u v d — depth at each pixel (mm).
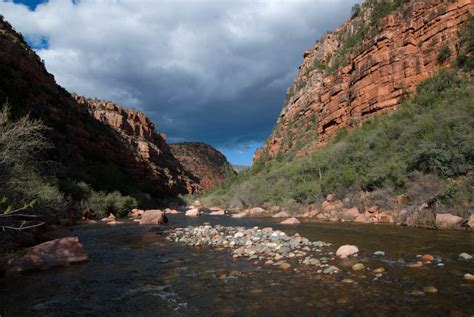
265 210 28375
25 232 10352
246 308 5145
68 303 5648
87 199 27859
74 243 9133
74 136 51031
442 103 21953
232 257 9117
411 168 17188
